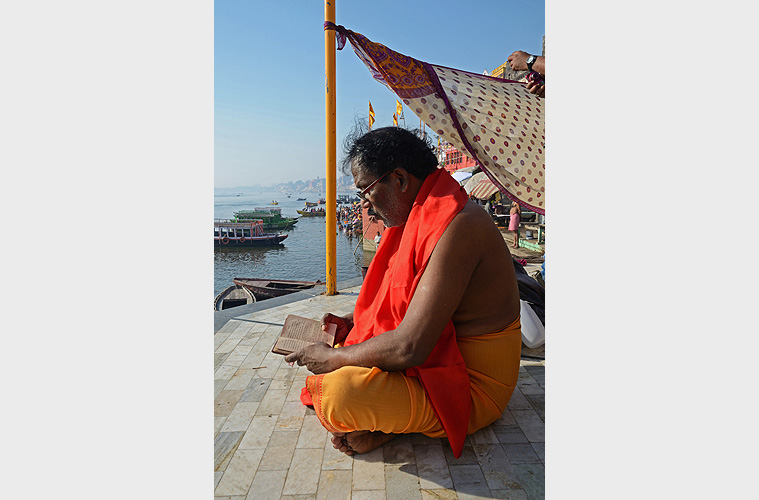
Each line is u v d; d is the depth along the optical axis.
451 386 2.02
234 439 2.29
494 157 3.43
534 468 2.01
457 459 2.09
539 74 3.08
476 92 3.35
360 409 1.92
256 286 10.18
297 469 2.04
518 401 2.66
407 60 3.23
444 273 1.91
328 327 2.46
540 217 14.29
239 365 3.26
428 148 2.31
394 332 1.94
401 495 1.85
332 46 4.96
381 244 2.41
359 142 2.24
